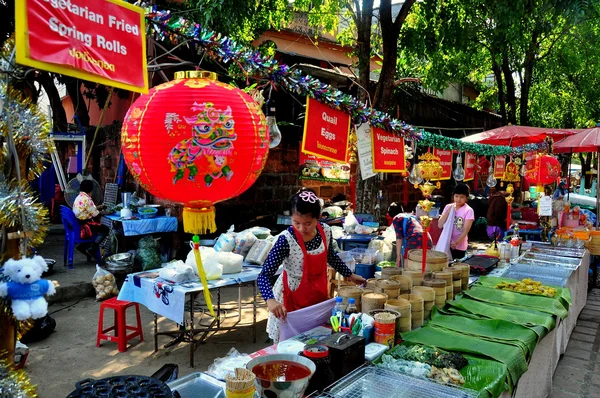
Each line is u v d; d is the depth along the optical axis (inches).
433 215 332.2
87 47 61.5
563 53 520.1
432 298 129.2
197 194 77.0
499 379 92.6
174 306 161.9
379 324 105.0
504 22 257.4
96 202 311.0
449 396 81.7
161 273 174.9
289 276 119.0
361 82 287.7
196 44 98.8
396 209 212.2
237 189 80.4
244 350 185.6
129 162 76.9
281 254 115.4
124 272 256.7
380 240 254.7
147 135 72.5
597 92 613.3
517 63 529.7
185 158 72.6
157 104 73.0
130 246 288.7
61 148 426.9
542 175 276.5
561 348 180.7
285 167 364.5
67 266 283.4
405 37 314.7
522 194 505.4
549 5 256.7
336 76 331.6
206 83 77.5
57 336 198.2
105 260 263.7
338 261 129.6
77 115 378.3
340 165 402.3
